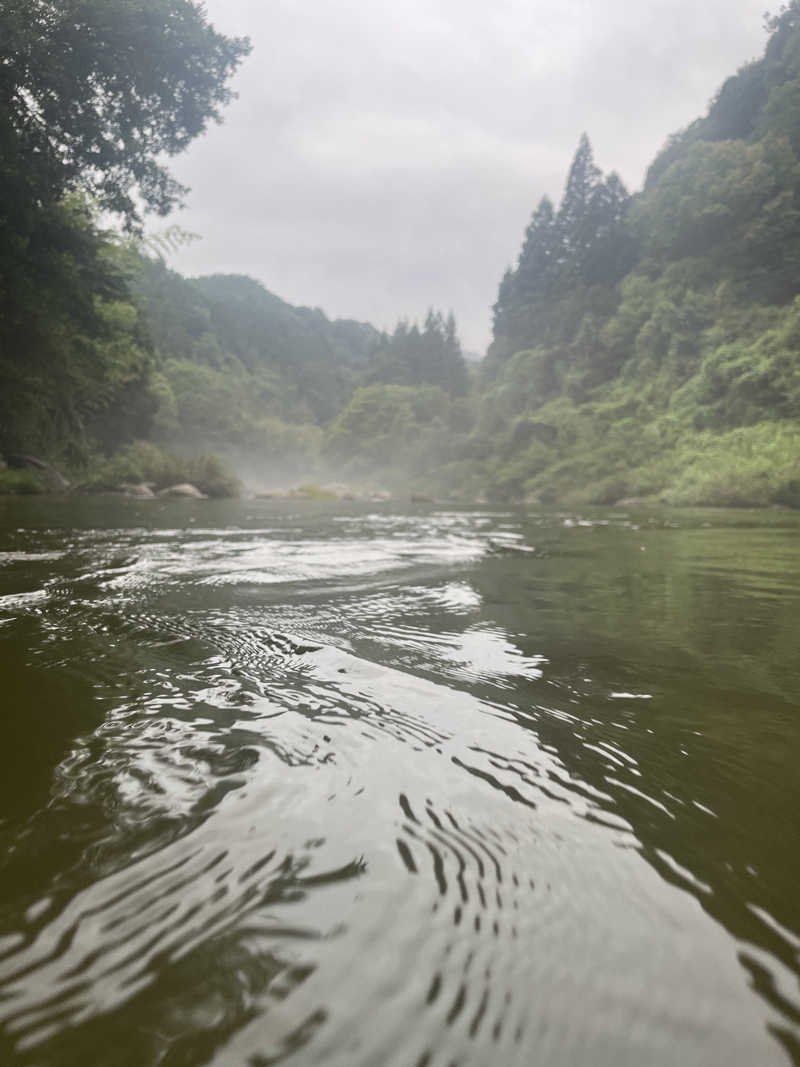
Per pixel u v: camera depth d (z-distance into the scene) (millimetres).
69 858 893
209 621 2516
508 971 694
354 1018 625
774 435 35594
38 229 15234
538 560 5398
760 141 58562
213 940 732
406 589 3498
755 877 899
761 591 3701
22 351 17766
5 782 1124
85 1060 580
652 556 5902
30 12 12586
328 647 2141
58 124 14141
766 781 1215
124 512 11852
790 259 50781
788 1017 643
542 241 104688
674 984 684
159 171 15250
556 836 993
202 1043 594
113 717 1452
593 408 59188
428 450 78750
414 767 1228
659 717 1560
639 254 81312
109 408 36094
